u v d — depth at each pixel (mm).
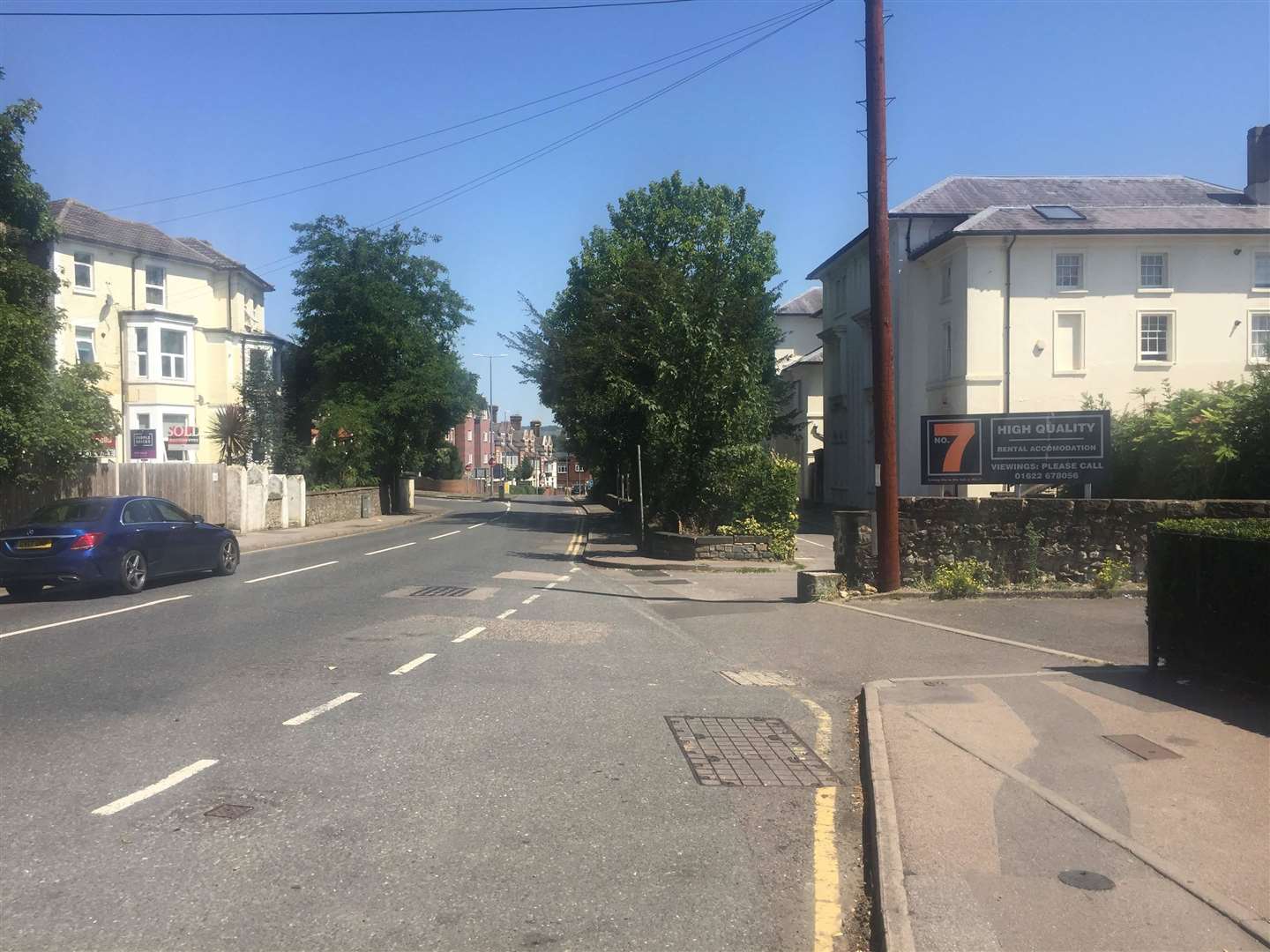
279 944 4000
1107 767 6000
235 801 5625
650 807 5680
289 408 43531
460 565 20766
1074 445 15531
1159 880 4402
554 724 7469
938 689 8188
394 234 46719
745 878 4734
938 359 35688
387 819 5387
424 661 9766
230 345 40906
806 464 55719
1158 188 39750
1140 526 14469
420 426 47406
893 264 37844
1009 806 5332
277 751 6605
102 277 36219
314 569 19406
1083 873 4480
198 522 17234
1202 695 7844
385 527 38188
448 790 5891
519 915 4289
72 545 14219
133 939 4023
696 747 6957
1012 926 3990
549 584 17484
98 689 8375
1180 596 8266
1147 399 32031
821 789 6082
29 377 18594
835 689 8859
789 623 12477
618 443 33656
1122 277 32719
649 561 21438
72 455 21016
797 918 4336
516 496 94750
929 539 14859
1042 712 7355
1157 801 5395
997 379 32625
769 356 41062
